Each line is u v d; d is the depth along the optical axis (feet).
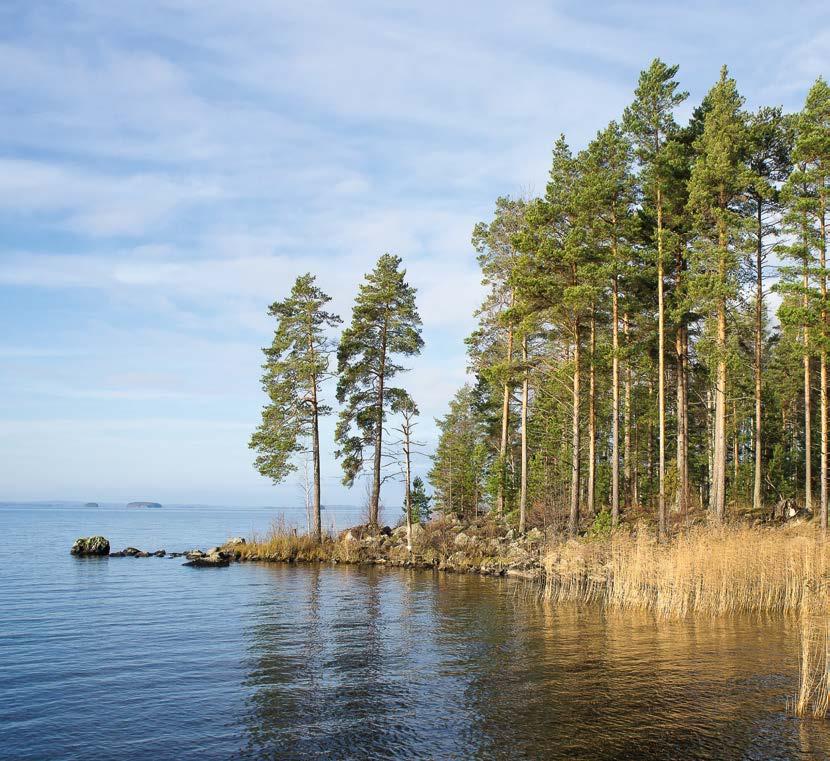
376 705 40.52
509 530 130.82
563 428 150.71
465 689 43.73
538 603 80.69
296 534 151.64
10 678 46.80
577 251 106.01
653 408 142.61
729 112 105.29
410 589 94.73
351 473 157.07
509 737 35.09
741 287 109.70
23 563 134.72
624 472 148.05
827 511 102.99
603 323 119.34
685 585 71.46
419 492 188.75
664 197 110.42
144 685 45.01
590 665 49.57
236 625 66.69
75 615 72.49
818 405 148.66
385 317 159.53
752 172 101.65
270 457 152.35
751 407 145.59
